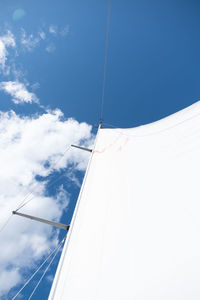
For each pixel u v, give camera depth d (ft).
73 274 6.72
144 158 13.15
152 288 5.00
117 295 5.22
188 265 5.10
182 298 4.44
